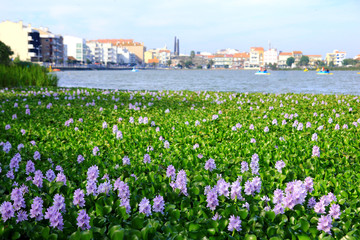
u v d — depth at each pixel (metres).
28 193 4.12
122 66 178.38
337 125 8.55
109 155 6.04
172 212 3.58
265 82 50.78
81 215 3.19
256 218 3.44
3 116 10.40
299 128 8.43
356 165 5.66
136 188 4.24
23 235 3.30
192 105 13.79
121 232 2.95
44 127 8.55
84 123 9.27
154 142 7.02
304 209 3.64
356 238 3.14
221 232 3.21
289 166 5.48
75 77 69.12
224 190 3.86
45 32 121.19
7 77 23.27
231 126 9.09
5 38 106.44
